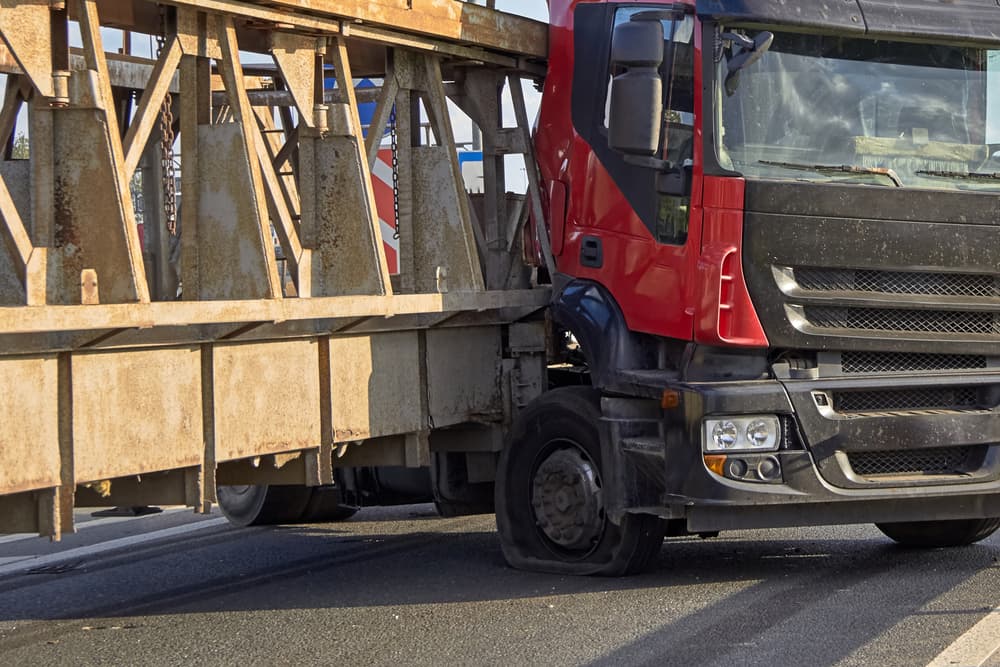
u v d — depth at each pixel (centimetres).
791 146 814
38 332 606
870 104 833
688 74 823
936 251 814
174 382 710
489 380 980
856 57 836
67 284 671
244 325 732
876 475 804
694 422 778
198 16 761
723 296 790
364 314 802
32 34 650
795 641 664
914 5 854
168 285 1039
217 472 821
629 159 862
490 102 1026
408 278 955
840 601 754
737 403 773
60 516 643
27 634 777
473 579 877
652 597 784
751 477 779
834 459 787
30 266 650
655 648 661
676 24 840
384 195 1542
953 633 670
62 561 1044
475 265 948
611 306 863
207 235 780
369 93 1188
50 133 674
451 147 954
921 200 812
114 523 1255
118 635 762
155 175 1036
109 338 657
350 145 852
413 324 895
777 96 817
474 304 911
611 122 828
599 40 925
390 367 883
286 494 1177
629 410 834
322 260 859
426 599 815
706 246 799
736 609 742
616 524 835
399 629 733
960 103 851
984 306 824
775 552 943
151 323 648
